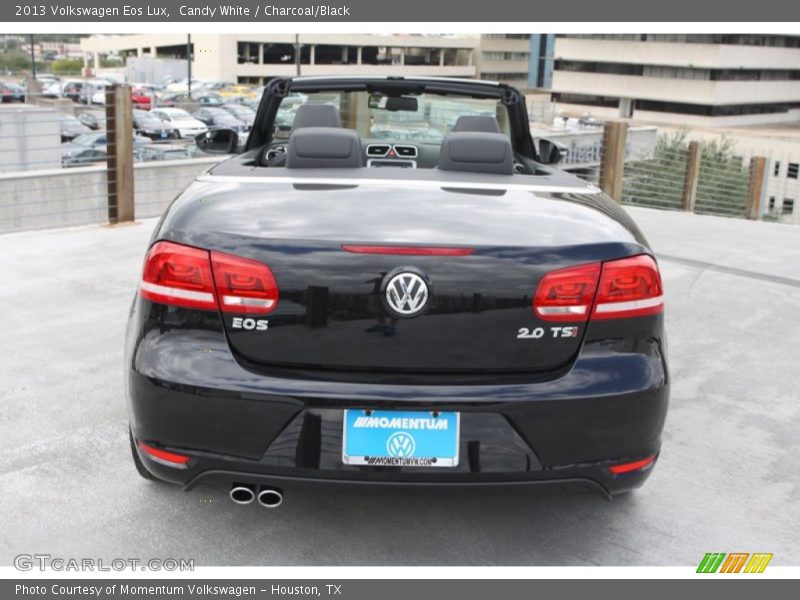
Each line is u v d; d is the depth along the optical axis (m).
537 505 2.73
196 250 2.10
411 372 2.08
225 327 2.09
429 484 2.08
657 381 2.15
